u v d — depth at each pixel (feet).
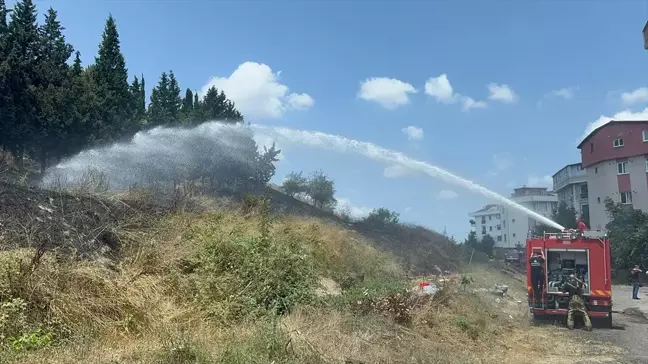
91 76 77.82
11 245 25.17
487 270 75.72
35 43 70.74
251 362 19.80
